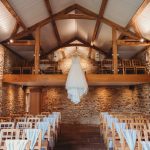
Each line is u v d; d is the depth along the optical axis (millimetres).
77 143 6629
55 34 11727
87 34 12445
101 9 8836
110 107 12203
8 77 9078
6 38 9227
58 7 9359
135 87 11711
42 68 12805
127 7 7652
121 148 4027
